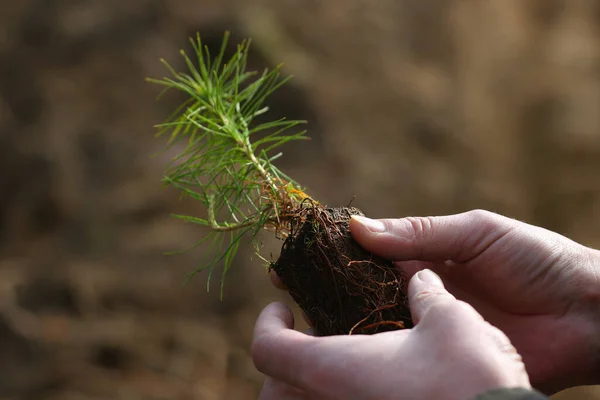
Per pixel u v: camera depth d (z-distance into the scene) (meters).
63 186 4.04
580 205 5.88
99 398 3.01
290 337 1.07
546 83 6.54
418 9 6.54
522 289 1.36
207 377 3.28
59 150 4.16
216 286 3.79
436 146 5.52
